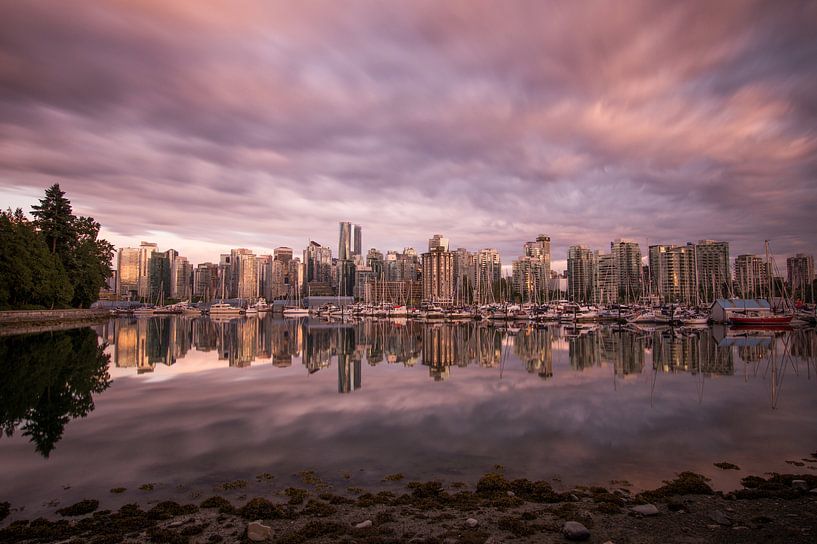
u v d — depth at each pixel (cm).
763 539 1295
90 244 13362
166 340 8381
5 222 8994
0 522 1466
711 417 2784
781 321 11638
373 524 1430
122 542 1321
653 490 1720
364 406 3078
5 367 4572
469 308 19550
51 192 11862
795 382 4006
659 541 1294
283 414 2855
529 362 5425
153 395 3419
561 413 2883
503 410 2964
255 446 2239
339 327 13762
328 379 4206
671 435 2420
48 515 1522
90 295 12925
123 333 9712
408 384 3934
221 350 6881
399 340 8944
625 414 2861
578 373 4550
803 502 1571
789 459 2058
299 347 7481
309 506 1566
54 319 10244
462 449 2203
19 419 2709
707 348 6925
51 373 4331
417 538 1325
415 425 2609
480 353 6462
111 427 2552
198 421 2684
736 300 13025
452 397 3378
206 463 2012
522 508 1548
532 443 2289
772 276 14288
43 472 1902
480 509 1543
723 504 1567
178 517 1490
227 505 1576
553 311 15462
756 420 2717
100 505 1602
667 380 4119
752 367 4944
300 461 2044
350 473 1908
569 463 2020
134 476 1864
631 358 5756
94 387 3712
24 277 8812
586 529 1335
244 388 3728
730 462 2027
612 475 1888
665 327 12169
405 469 1956
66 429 2509
